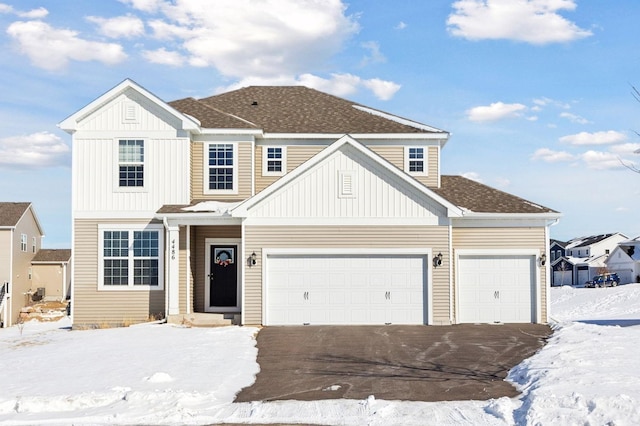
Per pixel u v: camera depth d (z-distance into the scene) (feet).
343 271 75.00
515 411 38.14
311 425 36.42
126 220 80.69
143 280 80.53
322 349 59.21
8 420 37.58
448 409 38.88
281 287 74.84
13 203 156.87
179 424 36.88
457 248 77.51
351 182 75.15
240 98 99.04
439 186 87.15
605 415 35.06
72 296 80.38
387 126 88.48
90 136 81.15
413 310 74.84
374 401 39.96
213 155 83.61
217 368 50.57
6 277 145.69
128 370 49.80
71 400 40.45
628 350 53.26
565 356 51.26
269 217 74.90
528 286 77.56
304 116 92.12
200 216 76.23
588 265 280.10
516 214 76.95
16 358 57.31
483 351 57.82
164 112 81.30
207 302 81.15
